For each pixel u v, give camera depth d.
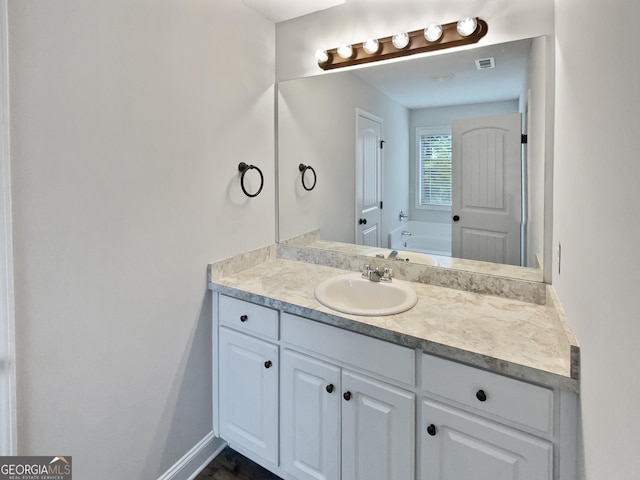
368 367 1.33
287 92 2.11
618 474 0.60
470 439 1.15
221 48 1.76
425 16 1.71
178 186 1.58
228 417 1.76
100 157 1.27
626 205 0.57
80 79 1.20
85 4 1.21
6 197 1.03
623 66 0.58
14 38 1.03
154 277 1.50
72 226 1.20
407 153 1.84
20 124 1.05
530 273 1.57
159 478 1.56
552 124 1.43
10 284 1.04
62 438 1.20
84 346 1.25
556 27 1.37
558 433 1.01
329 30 1.96
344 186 2.01
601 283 0.72
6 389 1.05
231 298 1.71
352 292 1.82
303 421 1.52
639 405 0.50
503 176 1.61
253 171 2.02
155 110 1.46
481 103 1.64
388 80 1.83
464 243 1.73
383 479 1.33
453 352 1.15
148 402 1.50
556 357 1.07
